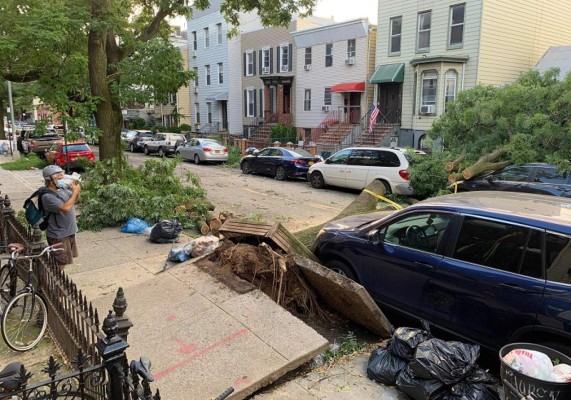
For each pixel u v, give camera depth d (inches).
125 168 460.1
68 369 163.5
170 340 177.5
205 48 1513.3
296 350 171.8
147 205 391.2
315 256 243.0
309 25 1208.8
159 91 487.2
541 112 406.3
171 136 1103.0
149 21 573.6
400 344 163.3
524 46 829.8
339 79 1051.3
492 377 159.5
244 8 616.4
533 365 128.8
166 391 150.5
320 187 637.9
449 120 463.5
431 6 815.7
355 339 199.8
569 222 157.5
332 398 156.6
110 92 475.5
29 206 226.4
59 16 377.4
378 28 912.9
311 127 1151.6
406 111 881.5
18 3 396.8
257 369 161.5
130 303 204.2
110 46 506.9
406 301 196.7
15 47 376.8
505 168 409.7
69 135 441.7
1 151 1138.0
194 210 409.1
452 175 434.9
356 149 590.6
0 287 203.8
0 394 103.5
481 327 170.4
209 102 1546.5
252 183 685.9
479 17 755.4
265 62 1294.3
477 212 178.7
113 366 110.9
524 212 170.6
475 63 773.3
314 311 221.0
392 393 159.3
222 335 180.1
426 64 824.9
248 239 245.6
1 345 185.3
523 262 161.6
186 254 281.0
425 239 192.5
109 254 310.8
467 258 177.3
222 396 136.6
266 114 1253.7
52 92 426.3
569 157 385.4
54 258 189.6
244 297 204.8
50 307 187.6
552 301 150.4
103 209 380.2
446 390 147.3
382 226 209.5
